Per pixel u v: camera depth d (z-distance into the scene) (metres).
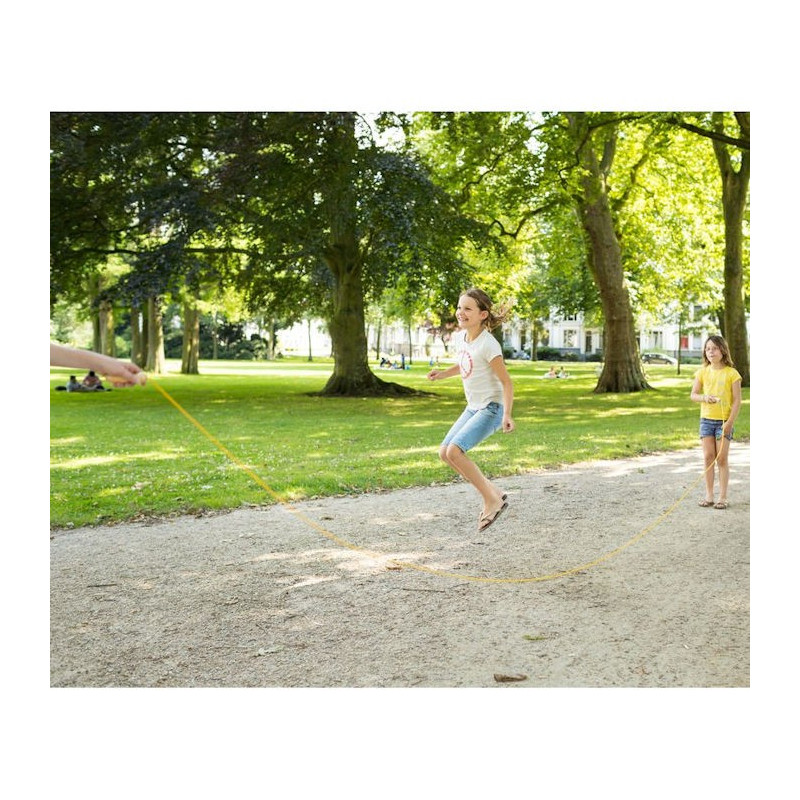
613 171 30.66
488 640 4.75
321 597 5.55
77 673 4.36
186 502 8.58
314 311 29.17
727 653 4.56
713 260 34.72
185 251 22.39
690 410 20.16
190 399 24.91
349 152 22.09
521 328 74.38
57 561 6.50
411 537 7.26
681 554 6.64
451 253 24.19
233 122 22.03
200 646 4.70
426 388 31.75
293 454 12.20
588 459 11.94
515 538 7.21
